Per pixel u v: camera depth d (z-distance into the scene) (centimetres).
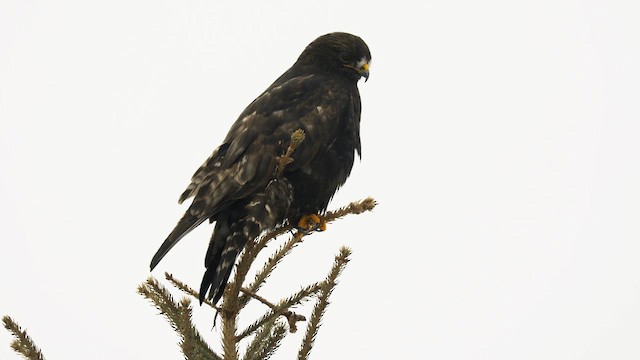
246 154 1102
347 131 1217
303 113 1171
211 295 953
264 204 1076
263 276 881
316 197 1161
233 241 1043
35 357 740
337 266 816
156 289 847
